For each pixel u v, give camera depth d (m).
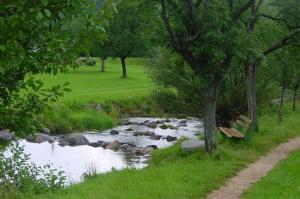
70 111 42.47
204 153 19.88
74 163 25.70
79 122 40.00
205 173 16.11
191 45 17.92
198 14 17.94
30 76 7.60
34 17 5.96
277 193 13.14
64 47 6.95
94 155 28.53
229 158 18.94
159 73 40.22
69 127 38.69
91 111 44.38
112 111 47.62
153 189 13.78
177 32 18.33
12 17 5.73
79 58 7.71
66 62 7.27
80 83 63.84
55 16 6.27
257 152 20.61
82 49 7.03
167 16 17.66
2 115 7.74
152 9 18.33
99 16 6.91
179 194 13.37
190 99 41.72
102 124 41.00
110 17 6.95
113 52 75.88
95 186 14.41
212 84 19.19
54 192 14.23
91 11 6.72
